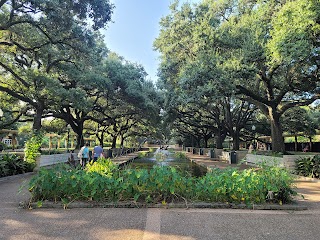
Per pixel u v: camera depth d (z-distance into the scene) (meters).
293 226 4.72
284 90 14.83
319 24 9.36
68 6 13.18
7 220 4.90
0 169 10.59
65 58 18.97
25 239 3.97
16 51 18.25
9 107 22.09
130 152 42.94
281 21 9.73
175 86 21.05
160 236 4.14
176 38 18.59
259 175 6.41
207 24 14.53
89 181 6.07
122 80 23.83
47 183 6.02
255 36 12.76
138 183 6.25
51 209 5.69
